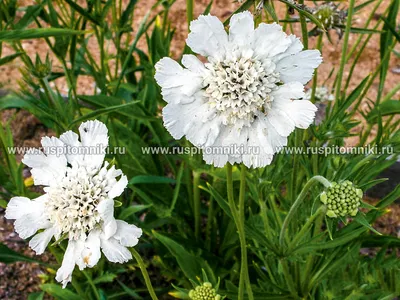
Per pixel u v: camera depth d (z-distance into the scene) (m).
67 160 0.15
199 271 0.24
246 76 0.14
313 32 0.23
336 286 0.23
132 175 0.28
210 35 0.14
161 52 0.26
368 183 0.17
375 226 0.32
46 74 0.24
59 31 0.19
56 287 0.24
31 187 0.34
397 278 0.21
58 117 0.25
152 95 0.29
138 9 0.47
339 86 0.20
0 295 0.29
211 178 0.29
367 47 0.42
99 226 0.15
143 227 0.27
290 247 0.19
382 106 0.23
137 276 0.29
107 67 0.31
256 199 0.21
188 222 0.30
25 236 0.15
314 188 0.21
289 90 0.14
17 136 0.37
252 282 0.27
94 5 0.25
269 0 0.15
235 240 0.27
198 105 0.15
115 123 0.28
